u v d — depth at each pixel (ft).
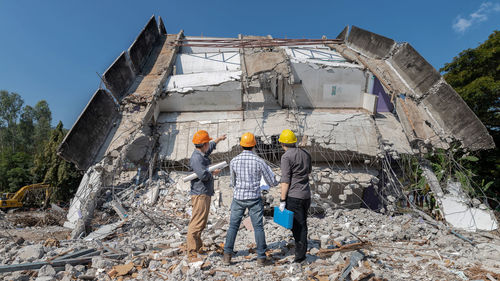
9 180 95.14
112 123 31.55
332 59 42.19
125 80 36.32
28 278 10.99
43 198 70.69
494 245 16.30
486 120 49.49
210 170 13.60
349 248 14.32
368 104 34.94
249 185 12.33
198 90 34.94
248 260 13.11
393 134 32.30
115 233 21.24
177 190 28.09
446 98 31.89
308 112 34.42
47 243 15.96
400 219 22.97
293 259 13.05
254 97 38.37
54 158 69.67
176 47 49.06
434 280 11.09
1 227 28.66
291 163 12.44
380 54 39.78
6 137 169.37
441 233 19.31
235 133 31.94
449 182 27.84
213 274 11.60
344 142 30.78
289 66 34.50
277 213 12.37
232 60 46.55
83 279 11.10
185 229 20.53
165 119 34.37
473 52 51.96
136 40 42.70
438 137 30.66
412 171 29.96
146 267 12.50
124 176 29.58
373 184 30.86
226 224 19.52
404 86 35.27
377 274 11.10
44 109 209.77
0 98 187.83
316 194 27.25
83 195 26.73
